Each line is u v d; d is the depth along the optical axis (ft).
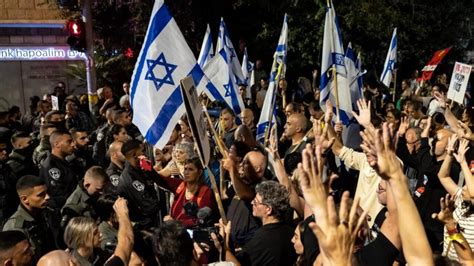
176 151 21.29
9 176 25.14
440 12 75.61
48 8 77.30
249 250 15.33
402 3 71.97
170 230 12.75
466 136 21.16
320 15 67.15
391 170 9.46
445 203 14.92
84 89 78.48
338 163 26.22
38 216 19.12
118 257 14.44
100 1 68.18
